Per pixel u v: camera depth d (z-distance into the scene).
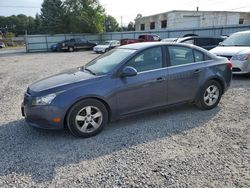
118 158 3.16
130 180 2.68
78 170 2.91
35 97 3.63
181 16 41.44
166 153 3.26
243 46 8.34
